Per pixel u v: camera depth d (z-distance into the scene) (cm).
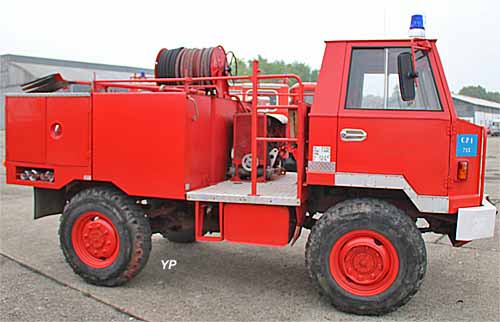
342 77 466
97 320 442
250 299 498
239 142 589
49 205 592
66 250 534
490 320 450
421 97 451
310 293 517
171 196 506
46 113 549
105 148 524
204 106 544
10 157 574
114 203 517
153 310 464
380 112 452
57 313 457
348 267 457
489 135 4397
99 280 523
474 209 448
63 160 543
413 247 439
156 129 506
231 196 491
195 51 598
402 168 447
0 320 439
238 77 499
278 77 481
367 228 447
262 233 492
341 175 459
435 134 441
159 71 613
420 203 447
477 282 558
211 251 680
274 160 597
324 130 462
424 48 451
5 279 552
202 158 541
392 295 444
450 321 447
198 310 466
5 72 4100
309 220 565
